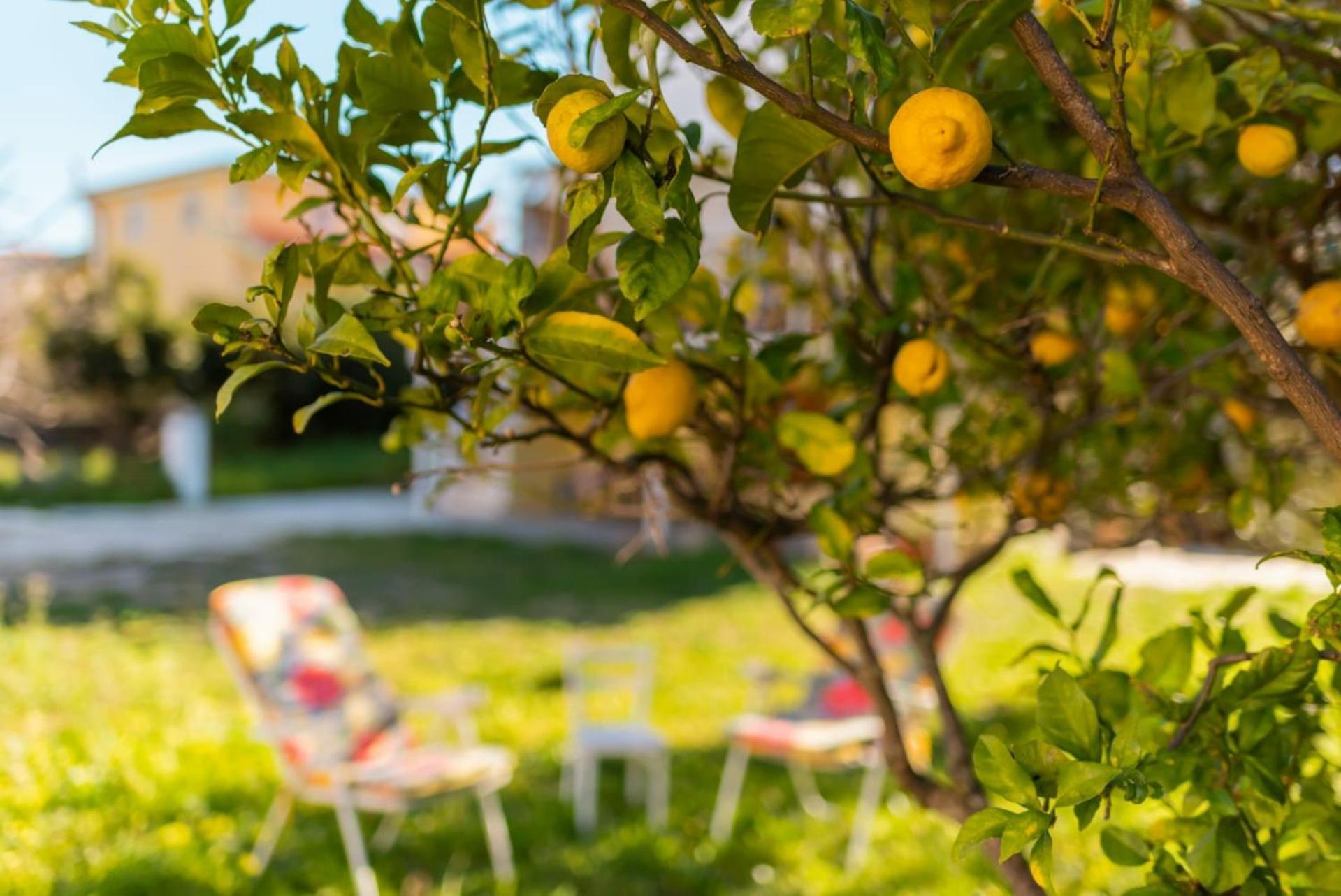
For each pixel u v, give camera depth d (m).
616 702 5.93
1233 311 0.74
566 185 1.20
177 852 3.71
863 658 1.31
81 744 4.58
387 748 4.04
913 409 1.45
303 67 0.91
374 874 3.73
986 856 1.17
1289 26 1.36
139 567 10.52
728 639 7.54
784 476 1.21
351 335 0.78
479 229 1.12
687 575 10.38
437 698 4.07
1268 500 1.47
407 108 0.93
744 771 4.52
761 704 4.61
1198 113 1.09
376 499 18.17
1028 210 1.55
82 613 8.06
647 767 4.84
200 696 5.72
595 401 1.05
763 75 0.72
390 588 9.66
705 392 1.20
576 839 4.09
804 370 1.43
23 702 5.23
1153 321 1.51
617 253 0.75
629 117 0.78
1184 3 1.40
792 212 1.71
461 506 15.08
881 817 4.18
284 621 4.09
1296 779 1.03
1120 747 0.79
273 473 19.33
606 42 0.83
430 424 1.42
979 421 1.56
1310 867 0.98
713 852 3.95
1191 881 0.96
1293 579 7.83
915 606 1.39
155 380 18.62
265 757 4.74
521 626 8.05
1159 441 1.59
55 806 4.00
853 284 1.46
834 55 0.76
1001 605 7.85
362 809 4.27
